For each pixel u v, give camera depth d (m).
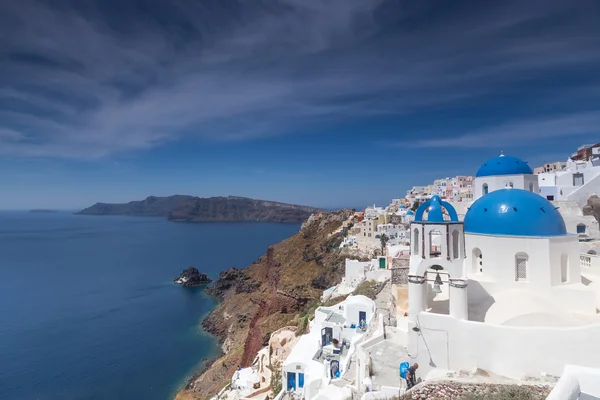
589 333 16.39
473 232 23.09
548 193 55.34
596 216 48.22
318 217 133.62
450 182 113.25
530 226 20.86
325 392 21.33
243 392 44.72
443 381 16.42
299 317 60.34
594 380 11.70
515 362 17.19
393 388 17.84
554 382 15.97
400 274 32.25
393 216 94.75
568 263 20.80
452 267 19.55
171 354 78.06
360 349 22.78
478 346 18.02
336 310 41.62
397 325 25.70
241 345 75.81
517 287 20.52
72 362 73.06
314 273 90.75
